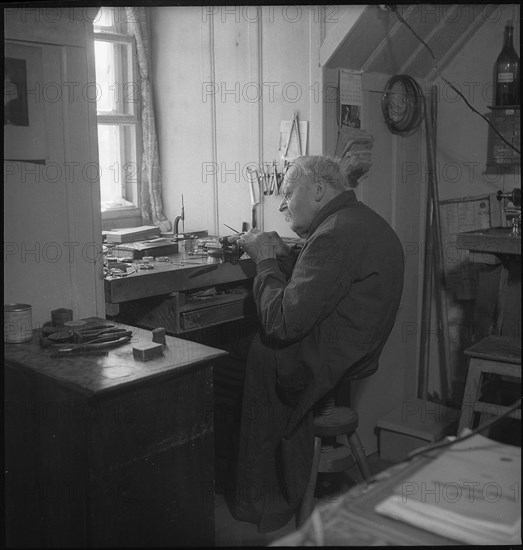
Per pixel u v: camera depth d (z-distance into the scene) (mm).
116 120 3738
